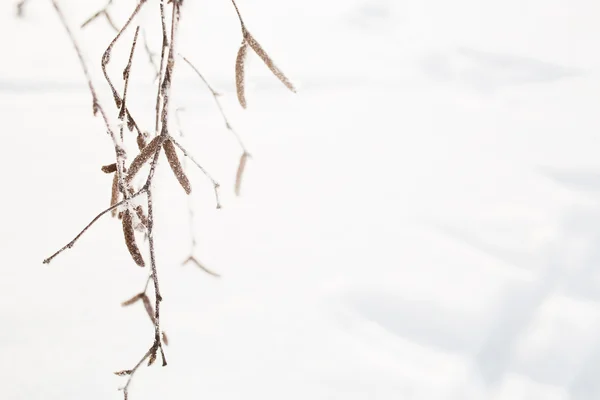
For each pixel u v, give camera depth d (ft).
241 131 3.77
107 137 3.57
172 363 2.69
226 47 4.38
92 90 2.10
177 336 2.74
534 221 3.28
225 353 2.72
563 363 2.74
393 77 4.40
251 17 4.68
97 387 2.64
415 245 3.11
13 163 3.32
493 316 2.83
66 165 3.36
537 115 4.12
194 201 3.21
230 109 3.92
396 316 2.82
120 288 2.81
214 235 3.06
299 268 2.94
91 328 2.73
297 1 4.86
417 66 4.50
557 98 4.29
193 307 2.80
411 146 3.79
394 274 2.94
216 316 2.78
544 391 2.69
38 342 2.70
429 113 4.11
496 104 4.24
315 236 3.12
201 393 2.65
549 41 4.78
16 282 2.81
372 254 3.04
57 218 3.05
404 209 3.32
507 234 3.20
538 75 4.50
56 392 2.63
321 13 4.80
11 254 2.86
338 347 2.74
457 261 3.03
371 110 4.10
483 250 3.10
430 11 4.98
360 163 3.63
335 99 4.17
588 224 3.25
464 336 2.79
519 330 2.80
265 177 3.45
